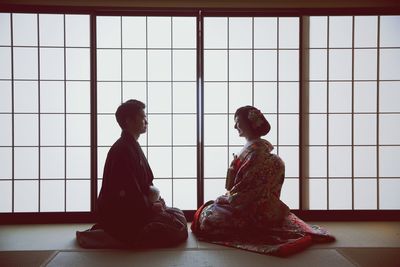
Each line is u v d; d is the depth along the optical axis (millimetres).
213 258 2623
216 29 3898
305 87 3924
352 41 3910
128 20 3865
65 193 3863
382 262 2527
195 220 3297
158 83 3902
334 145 3941
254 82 3928
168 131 3920
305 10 3848
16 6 3736
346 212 3889
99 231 2961
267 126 3168
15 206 3838
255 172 3053
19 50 3812
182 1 3826
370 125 3947
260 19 3902
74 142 3863
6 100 3816
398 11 3850
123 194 2910
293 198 3957
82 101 3861
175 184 3930
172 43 3891
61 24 3824
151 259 2609
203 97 3869
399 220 3893
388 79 3934
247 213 3043
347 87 3932
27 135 3840
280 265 2475
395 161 3961
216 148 3934
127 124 3061
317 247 2895
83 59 3854
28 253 2754
